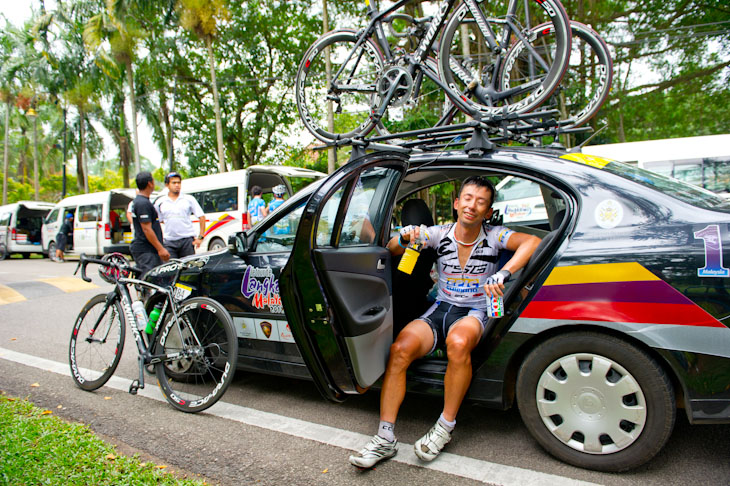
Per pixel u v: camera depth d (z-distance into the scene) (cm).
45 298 823
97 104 2953
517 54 335
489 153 276
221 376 317
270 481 231
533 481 222
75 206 1609
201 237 604
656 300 210
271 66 2311
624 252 220
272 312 318
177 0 1922
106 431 291
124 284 362
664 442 213
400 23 1141
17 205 1897
